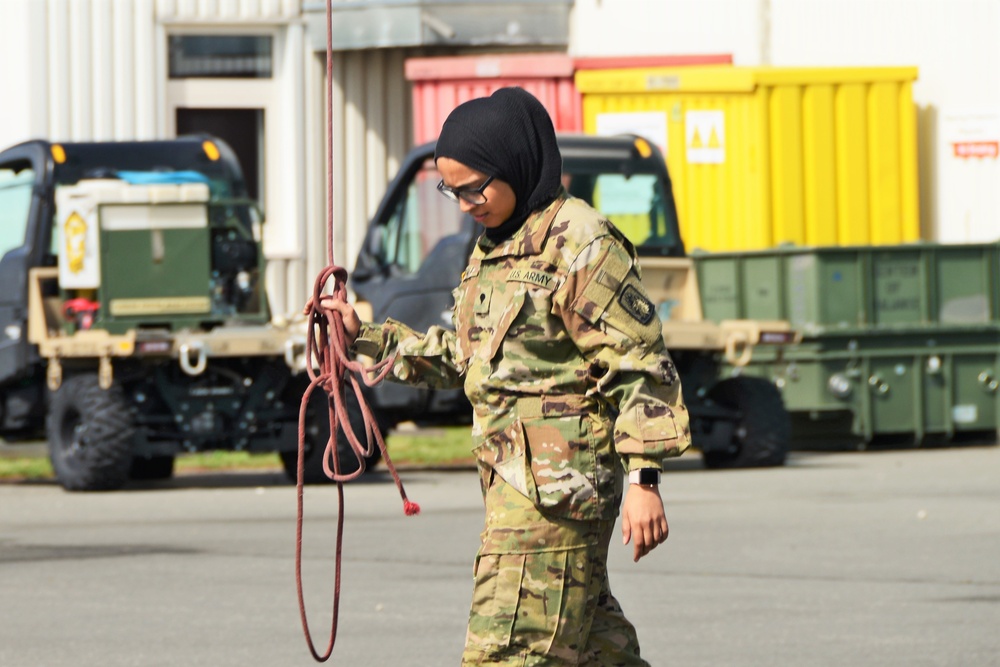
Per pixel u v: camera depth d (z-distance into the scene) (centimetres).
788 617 1942
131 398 3541
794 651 1756
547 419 1072
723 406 3925
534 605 1062
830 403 4372
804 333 4388
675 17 5672
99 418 3422
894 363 4431
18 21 5475
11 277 3706
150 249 3600
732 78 5028
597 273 1056
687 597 2081
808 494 3228
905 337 4434
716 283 4666
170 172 3853
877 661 1705
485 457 1088
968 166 5028
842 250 4388
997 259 4512
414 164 4050
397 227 4084
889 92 5025
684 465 4078
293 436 3566
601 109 5284
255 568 2347
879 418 4412
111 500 3309
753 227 5025
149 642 1836
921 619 1923
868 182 5031
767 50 5481
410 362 1159
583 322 1060
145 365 3503
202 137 3941
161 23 5616
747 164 5031
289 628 1908
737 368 4316
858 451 4462
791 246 4506
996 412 4506
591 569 1080
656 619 1938
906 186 5047
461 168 1070
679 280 4069
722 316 4647
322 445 3538
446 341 1155
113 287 3575
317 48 5819
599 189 4062
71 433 3522
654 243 4069
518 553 1064
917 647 1769
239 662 1730
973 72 4994
